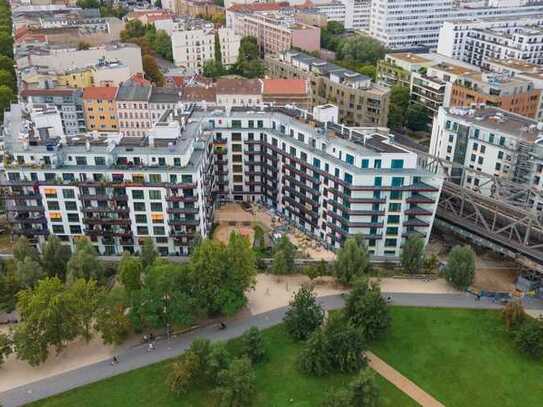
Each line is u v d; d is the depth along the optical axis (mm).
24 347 133625
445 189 197625
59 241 174750
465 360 143875
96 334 154125
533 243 179125
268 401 130375
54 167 177125
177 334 153500
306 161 195000
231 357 140500
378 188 174750
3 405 129000
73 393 132750
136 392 133375
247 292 170375
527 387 135500
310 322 149000
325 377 137875
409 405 129625
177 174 177750
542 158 193375
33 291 148000
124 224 184375
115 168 177625
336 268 170625
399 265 183625
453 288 173375
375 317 147375
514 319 150875
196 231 185625
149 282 147625
